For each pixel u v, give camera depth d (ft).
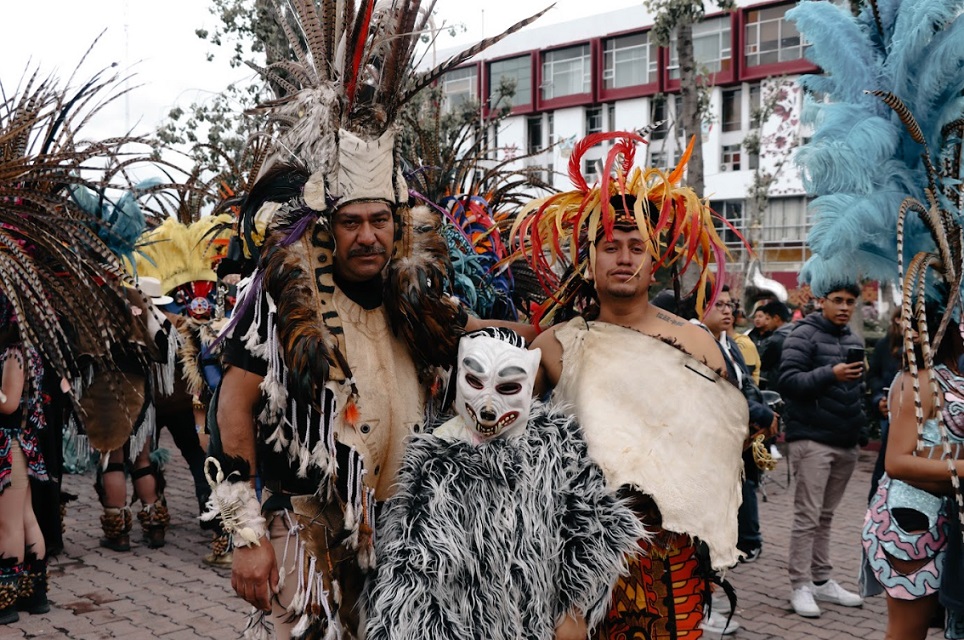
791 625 14.67
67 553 17.98
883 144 9.50
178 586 15.96
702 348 8.43
